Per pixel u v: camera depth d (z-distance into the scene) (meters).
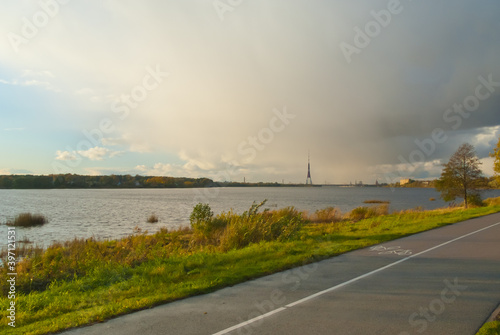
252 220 16.56
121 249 12.85
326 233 17.56
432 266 9.55
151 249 13.24
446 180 40.94
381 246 13.16
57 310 6.64
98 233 24.81
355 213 30.42
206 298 7.01
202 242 16.55
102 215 40.47
